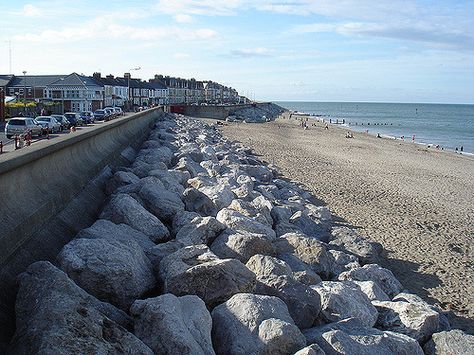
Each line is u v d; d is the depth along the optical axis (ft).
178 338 15.49
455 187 85.51
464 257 42.98
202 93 472.85
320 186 73.31
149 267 22.09
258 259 22.99
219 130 172.76
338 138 186.39
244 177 52.54
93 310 15.02
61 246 23.80
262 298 18.88
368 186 77.46
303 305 20.90
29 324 14.44
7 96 223.71
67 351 13.08
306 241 30.19
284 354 16.94
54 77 245.24
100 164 41.32
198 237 26.22
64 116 120.26
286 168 90.68
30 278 16.99
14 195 21.44
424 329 22.62
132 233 25.70
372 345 18.93
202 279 19.60
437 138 242.78
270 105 556.51
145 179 34.96
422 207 64.39
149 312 16.34
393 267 39.09
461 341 21.53
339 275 29.81
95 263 19.35
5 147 77.05
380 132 271.90
